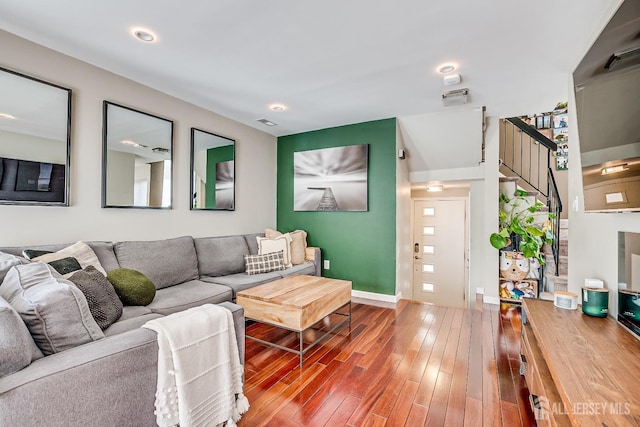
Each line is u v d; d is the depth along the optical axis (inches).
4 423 35.4
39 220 91.7
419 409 70.2
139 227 117.9
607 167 63.9
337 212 172.2
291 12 74.0
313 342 105.3
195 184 139.8
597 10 71.3
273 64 100.7
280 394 75.6
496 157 153.8
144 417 48.2
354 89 120.3
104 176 105.8
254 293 103.0
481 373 85.7
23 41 87.2
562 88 117.0
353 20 77.0
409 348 101.3
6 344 38.1
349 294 119.3
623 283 65.9
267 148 186.4
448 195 209.3
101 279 74.6
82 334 49.5
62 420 39.8
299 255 165.0
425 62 98.3
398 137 158.7
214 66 102.5
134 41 87.8
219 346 57.8
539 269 157.9
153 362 49.2
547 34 81.5
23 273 55.8
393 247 156.0
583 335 60.6
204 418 53.6
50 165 93.0
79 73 99.3
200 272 129.0
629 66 54.5
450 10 72.8
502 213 159.9
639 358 51.2
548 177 164.9
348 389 77.9
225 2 70.6
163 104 125.6
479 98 128.6
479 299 159.9
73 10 74.1
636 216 62.3
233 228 161.6
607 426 34.9
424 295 215.6
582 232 88.5
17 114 86.6
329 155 173.9
